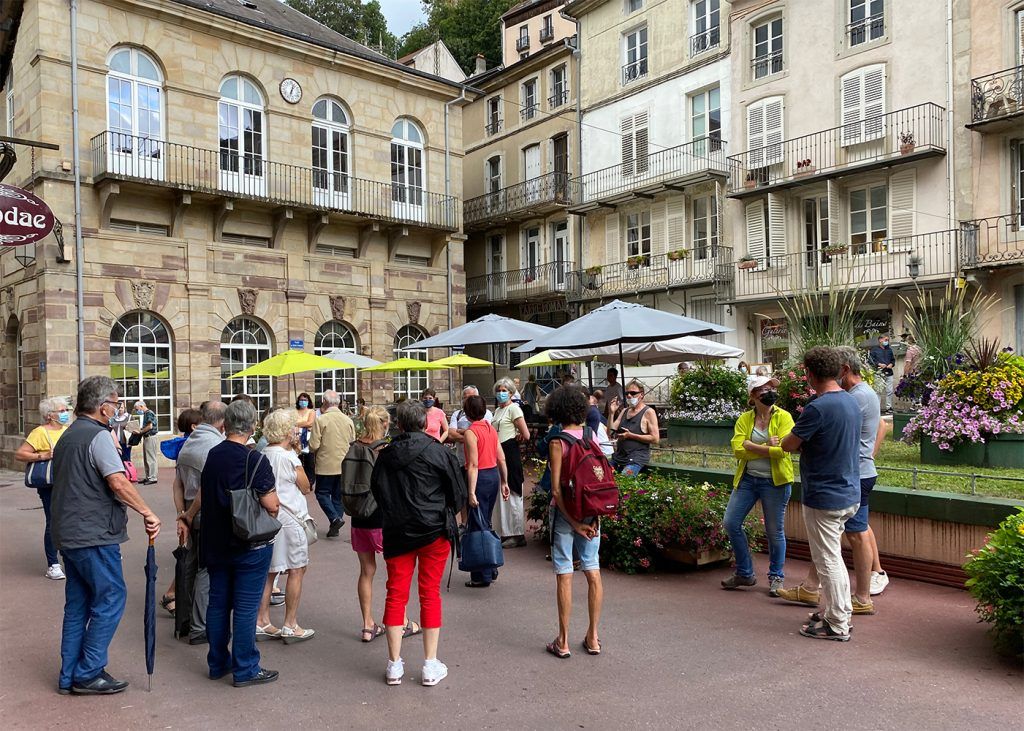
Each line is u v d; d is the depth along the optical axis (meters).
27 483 7.75
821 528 5.44
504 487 8.87
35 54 18.28
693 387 13.70
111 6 19.30
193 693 4.76
